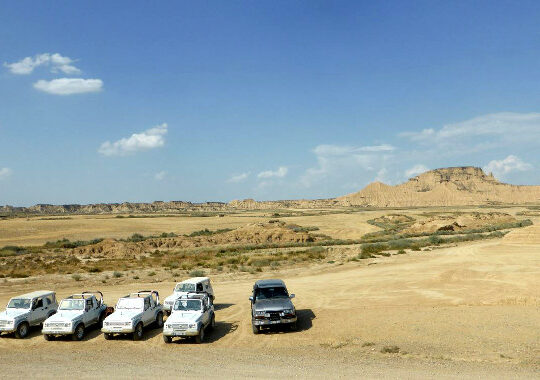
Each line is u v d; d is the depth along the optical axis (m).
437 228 84.94
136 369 12.30
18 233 92.75
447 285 26.89
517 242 49.53
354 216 151.25
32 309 18.34
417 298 23.39
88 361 13.52
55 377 11.64
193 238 72.69
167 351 14.92
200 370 12.03
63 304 18.14
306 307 22.53
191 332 15.97
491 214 124.81
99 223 116.81
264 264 42.12
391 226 104.19
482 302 21.03
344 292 26.44
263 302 18.05
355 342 15.28
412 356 13.20
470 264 36.16
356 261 42.94
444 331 15.84
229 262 44.91
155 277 35.69
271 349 14.89
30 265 44.09
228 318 20.88
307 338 16.31
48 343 16.62
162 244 66.88
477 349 13.65
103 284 32.69
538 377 10.71
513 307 19.48
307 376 11.16
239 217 158.00
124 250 58.66
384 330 16.52
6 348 15.89
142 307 17.78
